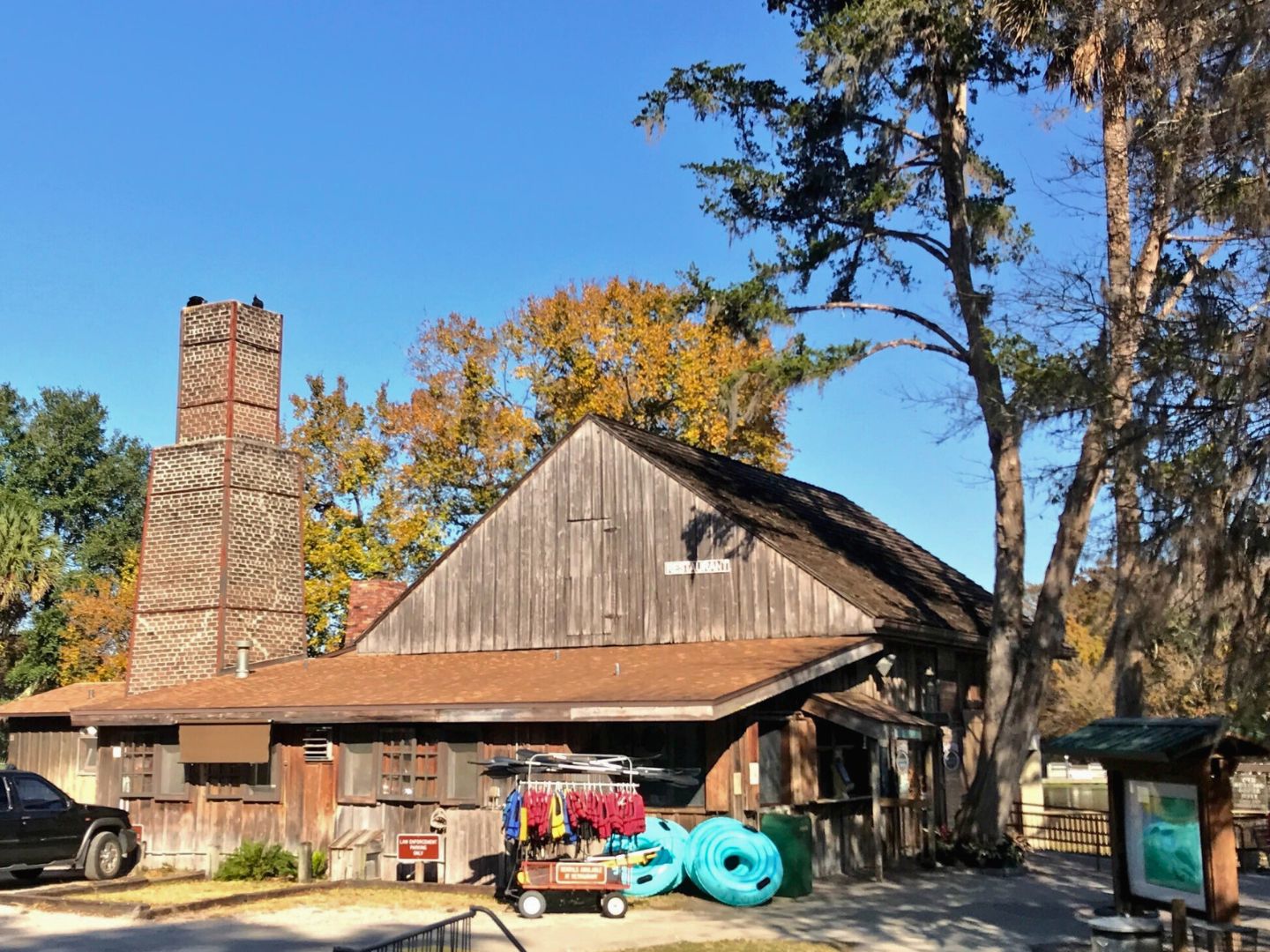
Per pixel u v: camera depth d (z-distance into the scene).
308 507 47.66
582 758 17.52
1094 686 42.88
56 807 20.16
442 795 19.91
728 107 22.28
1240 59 12.52
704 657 21.00
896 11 19.55
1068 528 21.56
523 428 44.94
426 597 26.12
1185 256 16.88
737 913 16.14
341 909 16.78
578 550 24.53
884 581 25.02
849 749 21.11
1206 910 12.43
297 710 20.89
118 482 60.53
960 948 13.40
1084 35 16.16
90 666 52.34
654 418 44.09
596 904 16.75
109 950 13.98
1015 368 13.98
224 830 22.00
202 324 29.78
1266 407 11.86
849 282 23.78
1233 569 11.72
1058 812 27.39
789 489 29.86
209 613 27.92
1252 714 11.59
